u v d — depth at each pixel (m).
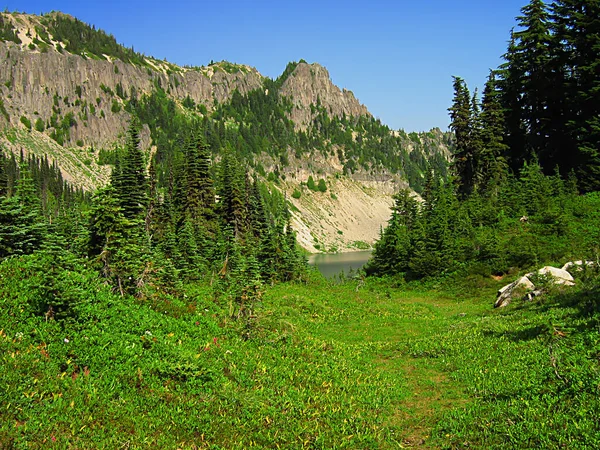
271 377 12.18
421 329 23.25
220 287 23.30
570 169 48.53
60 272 11.63
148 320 13.25
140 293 15.68
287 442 8.89
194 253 36.84
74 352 10.00
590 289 19.17
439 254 40.53
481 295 33.66
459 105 56.91
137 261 16.16
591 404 8.67
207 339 13.68
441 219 44.28
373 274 48.47
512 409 9.63
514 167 55.56
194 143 56.56
